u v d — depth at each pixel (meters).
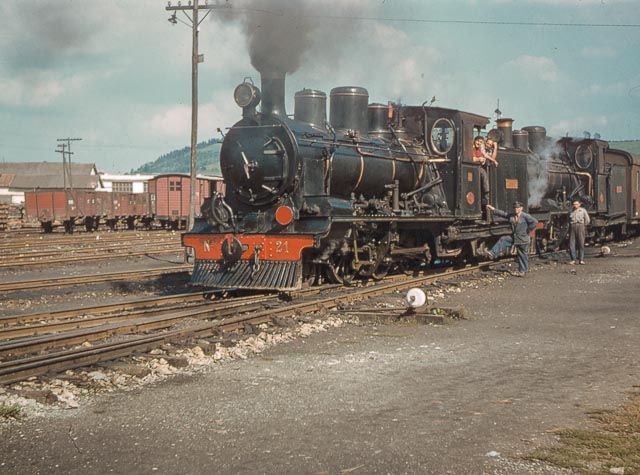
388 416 5.53
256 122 12.50
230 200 12.89
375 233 13.70
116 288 13.93
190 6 19.34
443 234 15.70
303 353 7.87
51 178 98.06
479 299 12.36
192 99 19.78
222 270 12.18
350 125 14.00
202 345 7.70
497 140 18.05
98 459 4.62
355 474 4.37
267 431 5.17
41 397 5.80
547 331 9.30
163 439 5.00
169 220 44.72
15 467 4.49
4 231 40.75
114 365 6.82
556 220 22.77
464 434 5.09
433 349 8.12
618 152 28.62
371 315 10.12
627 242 28.53
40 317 9.80
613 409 5.68
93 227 43.41
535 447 4.81
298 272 11.44
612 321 10.02
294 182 12.06
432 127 16.05
